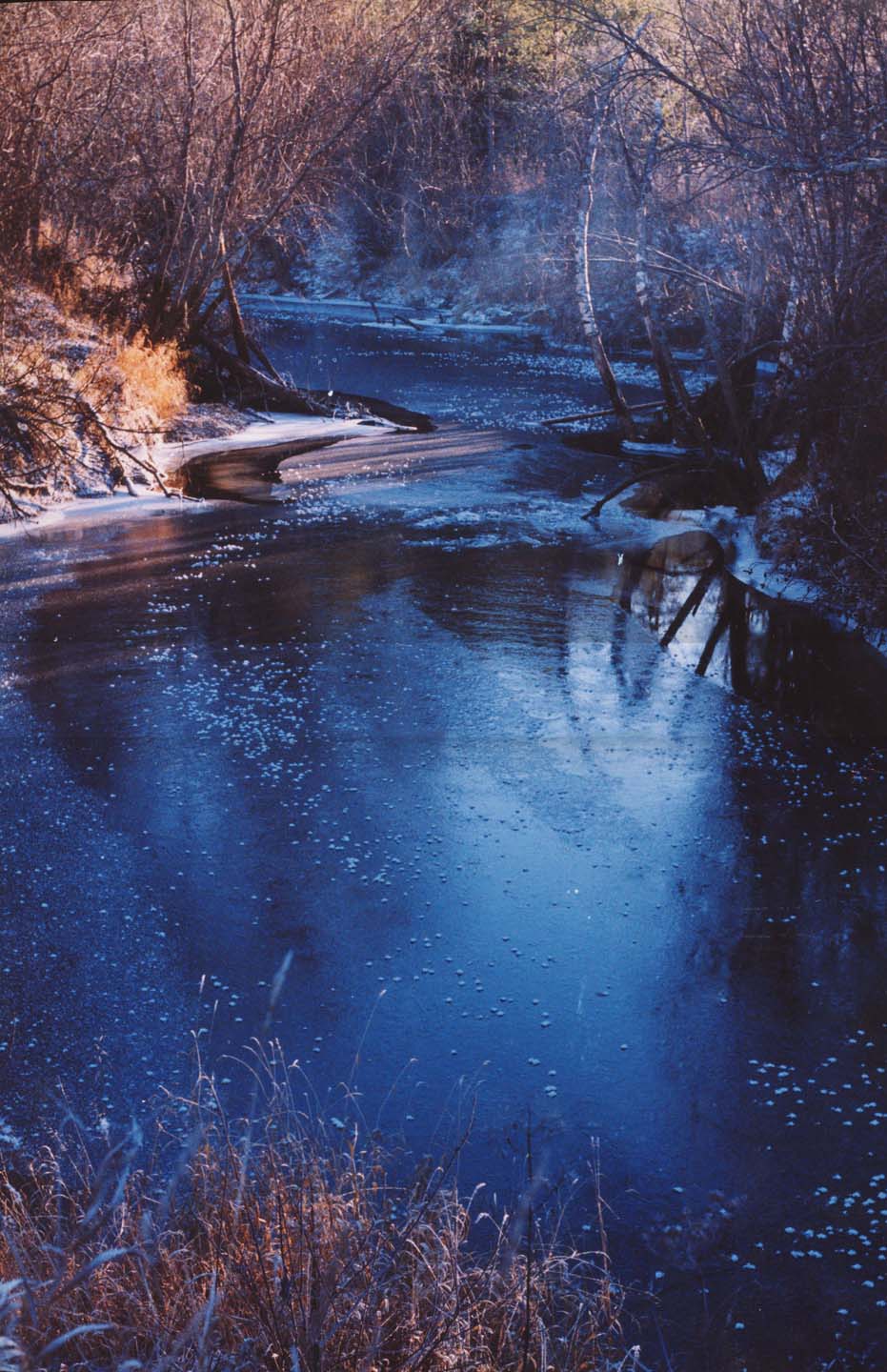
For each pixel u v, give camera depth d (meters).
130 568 11.55
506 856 6.34
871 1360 3.43
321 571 11.59
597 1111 4.48
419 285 39.09
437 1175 4.07
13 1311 2.37
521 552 12.53
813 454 13.24
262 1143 3.84
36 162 16.73
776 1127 4.41
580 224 19.95
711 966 5.44
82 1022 4.92
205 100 19.67
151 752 7.45
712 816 6.83
